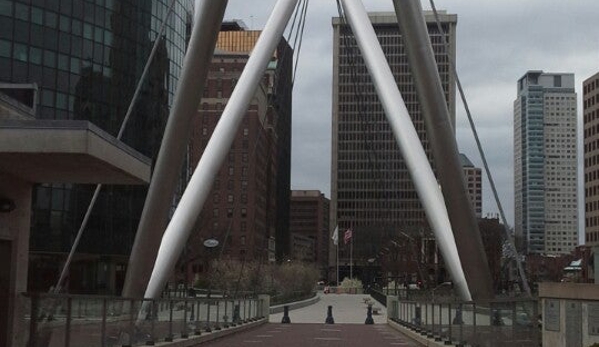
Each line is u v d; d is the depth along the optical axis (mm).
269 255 150875
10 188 16938
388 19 167000
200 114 154000
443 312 28562
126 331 20875
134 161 16969
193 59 30078
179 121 30438
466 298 33531
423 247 128875
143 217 30797
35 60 76875
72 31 80375
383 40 167875
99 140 14578
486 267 31469
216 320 35031
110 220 84562
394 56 167250
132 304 21469
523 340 16969
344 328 44875
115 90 85750
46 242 76750
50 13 78312
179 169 31016
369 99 185000
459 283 33844
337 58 188375
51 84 78062
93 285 84188
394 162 182125
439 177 31422
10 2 75000
